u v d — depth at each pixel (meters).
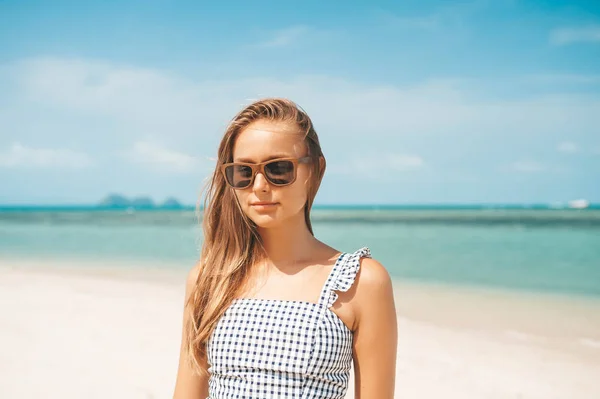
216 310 2.00
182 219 65.12
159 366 5.59
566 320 8.34
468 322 8.08
